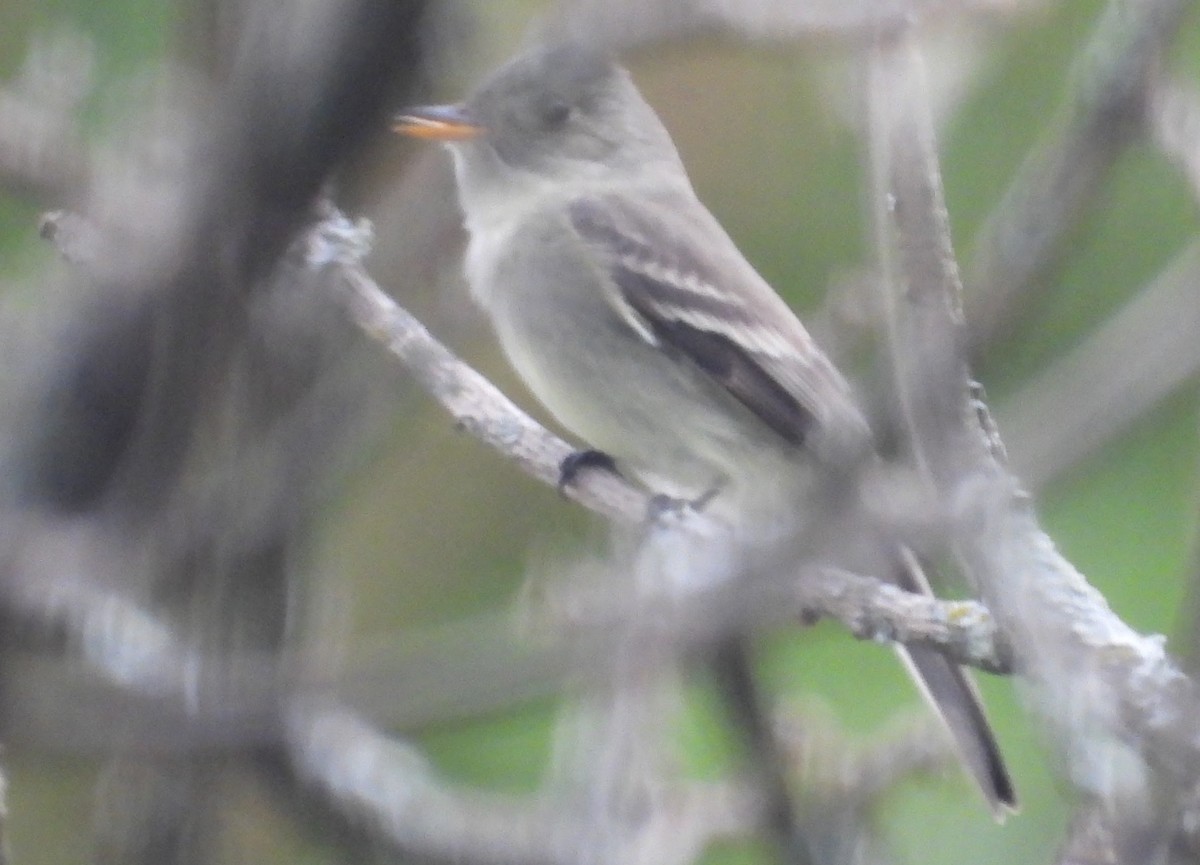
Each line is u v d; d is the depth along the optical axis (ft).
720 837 22.24
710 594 11.57
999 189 29.22
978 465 13.26
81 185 24.31
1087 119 15.66
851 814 21.85
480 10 20.38
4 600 18.90
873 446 13.64
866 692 26.71
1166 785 12.01
